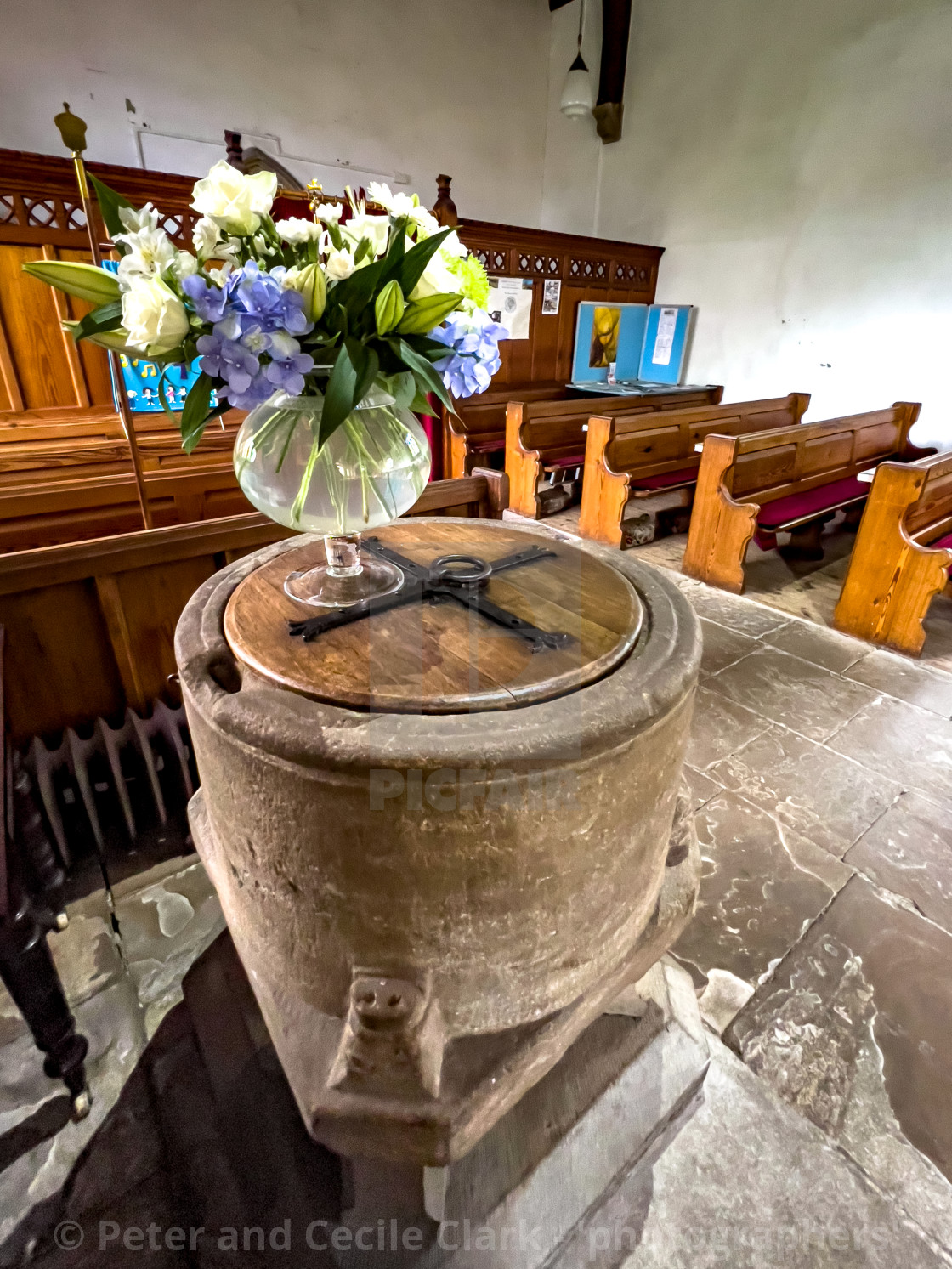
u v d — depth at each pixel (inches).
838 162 199.0
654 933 44.6
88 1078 51.4
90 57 181.6
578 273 229.9
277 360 30.8
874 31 182.7
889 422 189.5
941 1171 47.1
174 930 63.6
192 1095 50.1
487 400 214.5
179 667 36.5
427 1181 42.6
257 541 74.4
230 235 34.8
